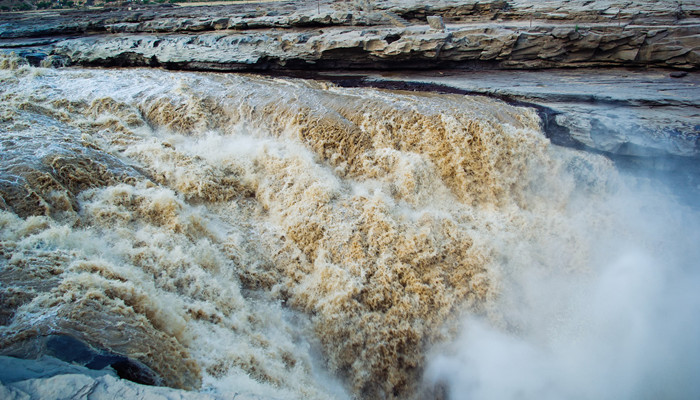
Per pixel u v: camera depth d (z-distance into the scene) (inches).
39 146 497.7
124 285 329.4
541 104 649.6
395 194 550.3
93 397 218.7
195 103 657.0
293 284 471.8
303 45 860.0
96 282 325.1
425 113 592.7
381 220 497.7
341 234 489.7
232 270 447.2
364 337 439.5
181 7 1304.1
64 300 303.6
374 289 458.0
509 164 556.4
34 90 698.8
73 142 527.2
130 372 268.2
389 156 568.1
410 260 478.0
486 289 472.7
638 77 754.2
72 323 285.9
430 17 827.4
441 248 491.2
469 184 556.1
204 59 908.0
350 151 585.3
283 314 450.9
